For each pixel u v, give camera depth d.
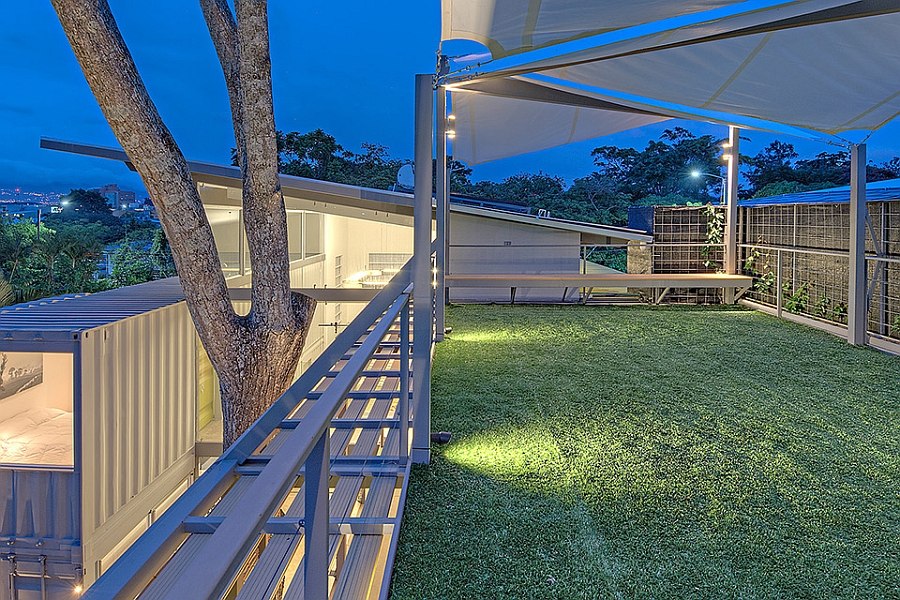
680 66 4.81
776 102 5.44
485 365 5.29
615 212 25.59
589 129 8.42
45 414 6.29
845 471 2.93
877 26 3.85
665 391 4.43
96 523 4.59
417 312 3.04
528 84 5.95
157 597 1.48
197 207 4.85
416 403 3.02
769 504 2.56
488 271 10.13
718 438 3.41
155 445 5.54
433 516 2.42
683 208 10.06
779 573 2.02
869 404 4.11
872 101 5.22
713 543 2.22
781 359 5.58
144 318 5.28
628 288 9.84
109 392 4.73
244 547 0.57
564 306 9.54
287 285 5.21
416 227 3.06
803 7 3.05
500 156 10.06
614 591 1.91
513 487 2.72
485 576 1.99
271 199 5.05
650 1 3.49
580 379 4.79
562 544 2.21
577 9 3.60
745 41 4.26
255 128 4.93
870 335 6.26
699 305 9.55
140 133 4.54
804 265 7.87
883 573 2.02
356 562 1.93
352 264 12.03
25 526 4.44
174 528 1.22
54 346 4.39
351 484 2.53
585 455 3.13
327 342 10.72
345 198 7.89
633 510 2.49
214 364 5.15
